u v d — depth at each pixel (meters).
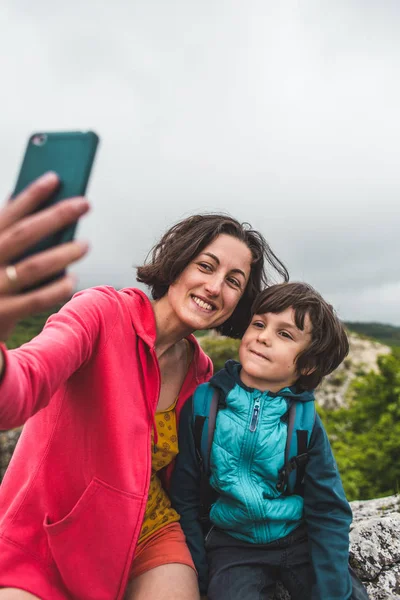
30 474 1.77
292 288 2.26
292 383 2.28
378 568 2.26
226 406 2.15
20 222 0.81
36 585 1.67
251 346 2.21
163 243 2.23
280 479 2.03
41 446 1.77
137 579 1.90
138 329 1.87
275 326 2.18
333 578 1.87
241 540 2.05
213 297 2.04
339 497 1.99
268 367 2.14
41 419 1.80
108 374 1.71
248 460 2.04
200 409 2.13
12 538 1.74
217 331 2.56
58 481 1.74
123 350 1.79
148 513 2.04
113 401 1.70
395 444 6.50
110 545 1.70
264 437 2.03
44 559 1.74
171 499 2.14
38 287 0.87
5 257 0.79
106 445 1.68
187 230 2.12
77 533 1.68
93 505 1.68
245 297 2.38
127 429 1.72
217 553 2.05
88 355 1.64
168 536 2.01
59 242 0.87
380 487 6.49
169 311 2.09
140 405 1.83
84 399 1.71
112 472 1.69
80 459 1.72
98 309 1.72
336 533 1.95
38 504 1.75
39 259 0.81
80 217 0.84
